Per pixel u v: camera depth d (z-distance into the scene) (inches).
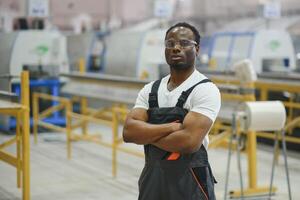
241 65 214.5
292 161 296.4
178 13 751.1
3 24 565.0
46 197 218.4
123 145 333.1
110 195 222.7
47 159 296.0
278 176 258.7
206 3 725.9
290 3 648.4
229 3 696.4
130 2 781.9
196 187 100.2
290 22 605.3
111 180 248.4
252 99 214.1
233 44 450.3
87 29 700.0
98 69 490.0
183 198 100.1
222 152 314.8
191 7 743.7
